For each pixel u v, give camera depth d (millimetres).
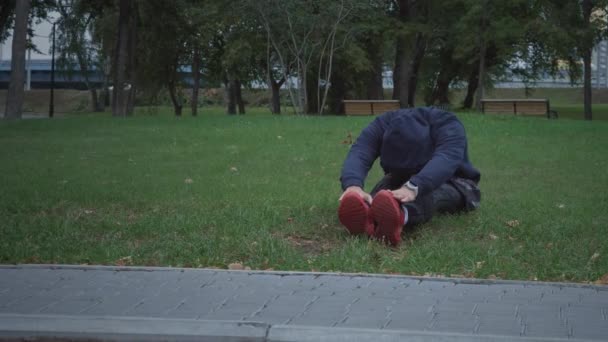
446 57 49031
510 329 4305
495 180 10852
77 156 13953
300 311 4660
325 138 16734
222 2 38156
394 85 44719
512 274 5750
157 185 10086
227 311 4660
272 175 11180
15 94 27922
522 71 51250
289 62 33281
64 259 6172
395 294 5051
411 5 41594
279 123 20953
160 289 5156
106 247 6492
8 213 8117
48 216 7996
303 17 30047
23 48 28078
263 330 4262
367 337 4145
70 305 4770
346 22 32812
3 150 14938
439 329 4309
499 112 30328
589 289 5207
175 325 4328
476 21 37594
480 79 38094
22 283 5293
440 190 7711
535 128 19797
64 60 58219
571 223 7434
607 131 19094
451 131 7395
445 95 52969
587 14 40719
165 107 74062
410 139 7348
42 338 4273
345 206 6824
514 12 40688
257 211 7953
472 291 5145
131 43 38719
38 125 21375
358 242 6688
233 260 6203
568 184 10461
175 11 39594
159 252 6340
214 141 16297
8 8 35781
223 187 9852
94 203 8750
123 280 5383
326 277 5488
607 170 12000
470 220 7609
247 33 39188
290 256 6211
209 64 51781
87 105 83500
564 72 55688
